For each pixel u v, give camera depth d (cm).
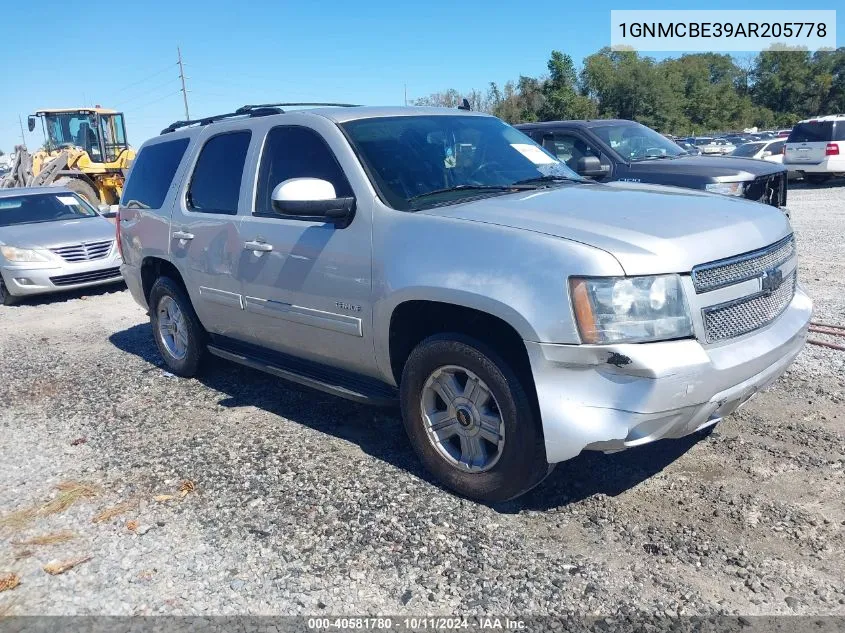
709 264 326
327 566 326
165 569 329
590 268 311
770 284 354
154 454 454
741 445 418
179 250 549
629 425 311
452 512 366
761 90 7888
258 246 461
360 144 425
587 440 315
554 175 477
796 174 2061
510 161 471
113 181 2055
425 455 390
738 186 870
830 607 284
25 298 1052
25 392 596
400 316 386
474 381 360
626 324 309
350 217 405
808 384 505
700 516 349
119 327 825
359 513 369
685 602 291
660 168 915
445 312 371
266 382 583
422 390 382
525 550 330
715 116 6831
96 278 1027
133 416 524
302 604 301
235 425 496
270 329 476
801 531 332
